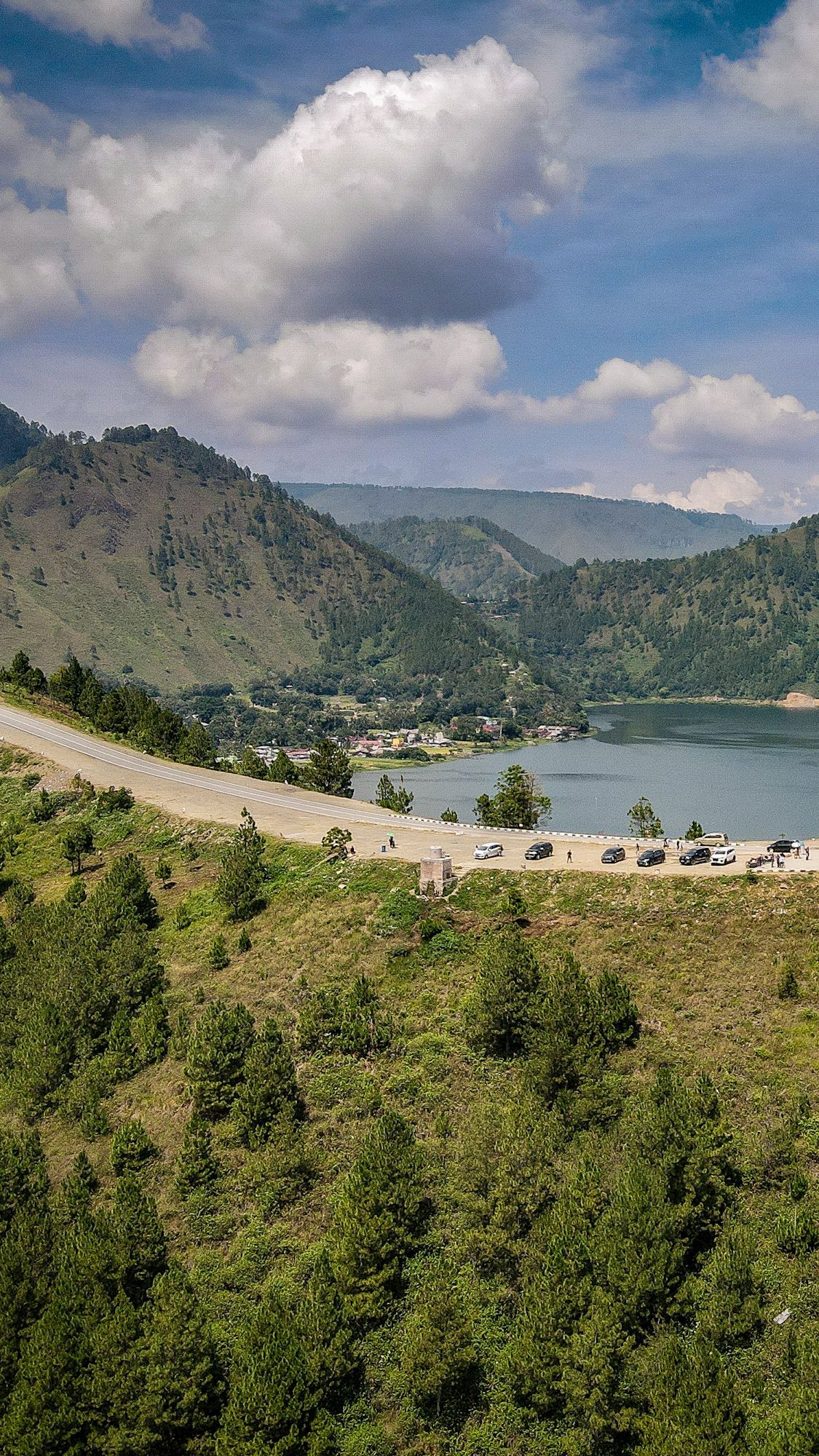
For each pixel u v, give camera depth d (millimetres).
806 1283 44156
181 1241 52250
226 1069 61438
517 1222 47906
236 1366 44062
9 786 133750
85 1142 62875
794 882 73375
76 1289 46906
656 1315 43219
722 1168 48562
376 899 84312
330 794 149500
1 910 99562
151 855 108812
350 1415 43656
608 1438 40406
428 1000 69250
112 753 152875
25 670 193500
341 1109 59594
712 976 65375
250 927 86375
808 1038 57625
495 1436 42469
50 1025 71938
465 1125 55688
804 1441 36656
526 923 76250
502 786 129500
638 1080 57031
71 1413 42344
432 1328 43344
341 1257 47250
